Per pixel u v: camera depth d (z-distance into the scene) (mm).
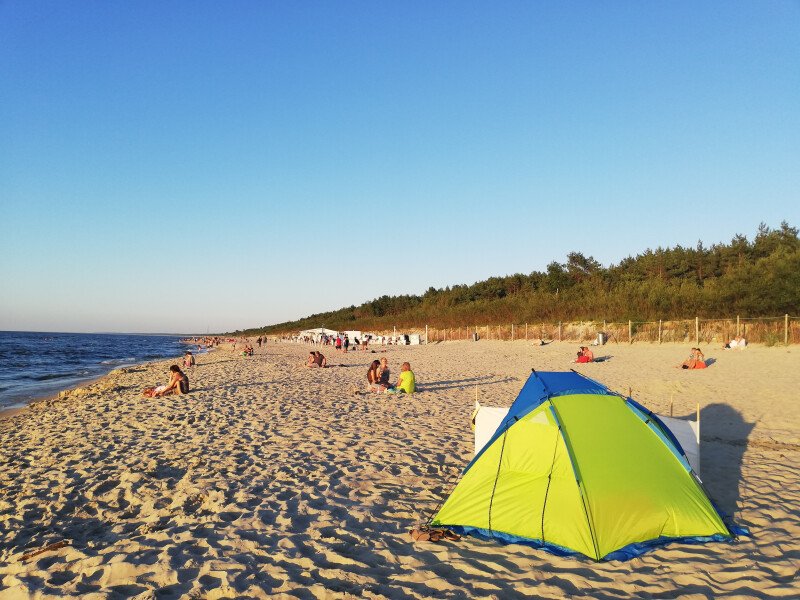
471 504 5598
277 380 20031
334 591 4215
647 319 34062
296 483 7180
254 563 4758
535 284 63375
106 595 4145
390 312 87562
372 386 15883
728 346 25859
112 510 6445
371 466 7891
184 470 7961
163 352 68188
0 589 4398
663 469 5406
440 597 4137
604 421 5535
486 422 7266
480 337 48656
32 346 80125
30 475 8047
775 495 6438
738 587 4219
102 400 16234
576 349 32031
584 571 4562
